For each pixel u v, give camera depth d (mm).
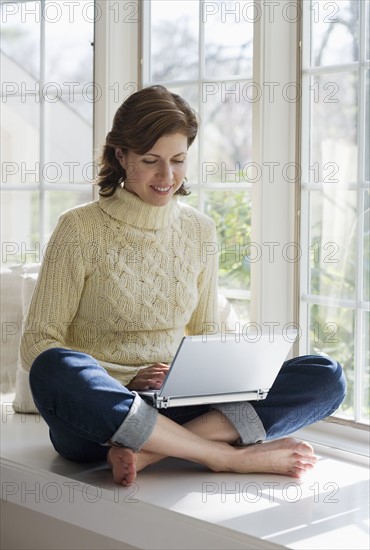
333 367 2947
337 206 3279
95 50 3863
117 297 3020
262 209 3463
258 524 2408
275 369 2812
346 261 3258
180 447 2721
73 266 3002
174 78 3840
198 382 2707
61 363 2697
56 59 4051
